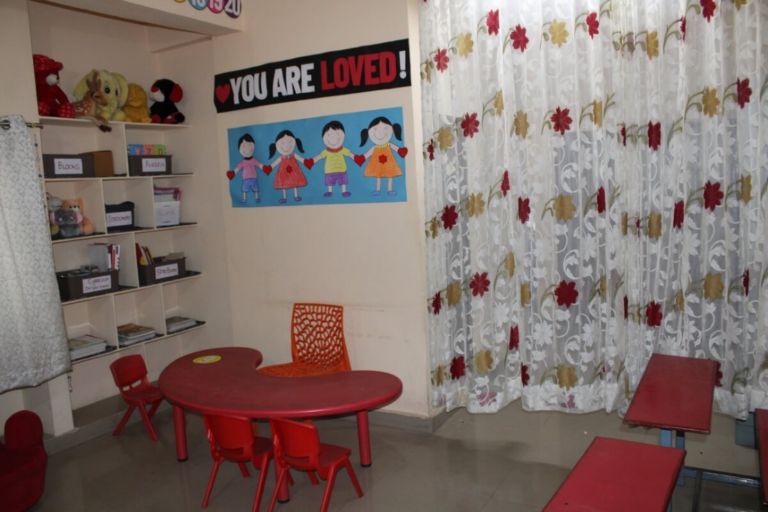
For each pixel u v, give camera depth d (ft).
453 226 12.27
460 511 9.66
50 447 12.34
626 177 10.93
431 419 12.51
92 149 14.21
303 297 13.79
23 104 11.48
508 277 12.10
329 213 13.14
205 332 15.79
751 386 10.55
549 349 11.90
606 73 10.66
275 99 13.43
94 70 13.38
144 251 14.30
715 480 9.46
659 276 11.00
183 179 15.46
